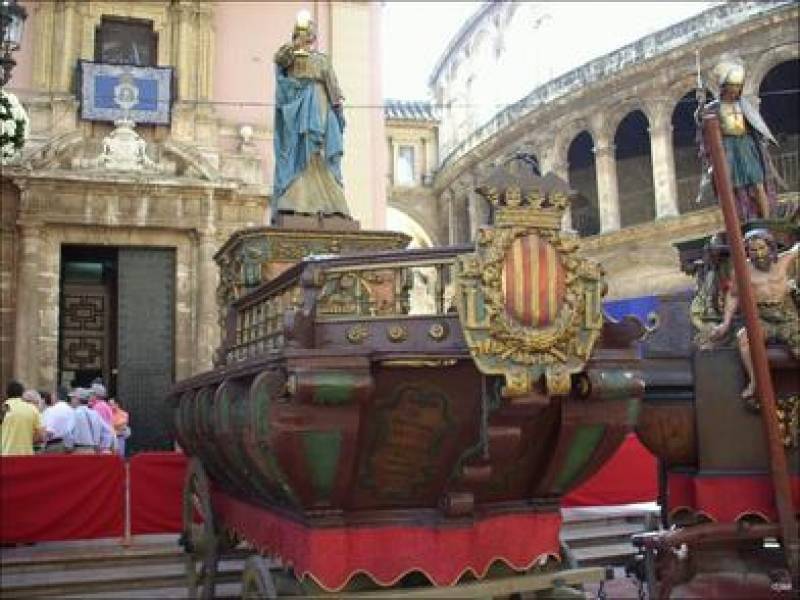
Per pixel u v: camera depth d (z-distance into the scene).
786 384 5.37
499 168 3.98
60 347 16.45
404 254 3.99
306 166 7.18
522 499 4.47
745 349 5.29
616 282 25.28
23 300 14.42
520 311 3.75
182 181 15.14
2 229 14.62
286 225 6.91
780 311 5.37
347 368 3.67
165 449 15.08
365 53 17.59
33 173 14.41
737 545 5.67
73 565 7.55
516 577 4.32
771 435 4.70
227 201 15.74
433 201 36.78
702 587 5.71
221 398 4.82
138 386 15.14
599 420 4.18
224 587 7.14
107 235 15.13
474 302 3.70
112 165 14.95
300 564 4.09
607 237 25.28
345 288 4.07
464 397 3.94
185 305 15.38
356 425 3.74
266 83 16.91
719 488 5.41
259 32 17.09
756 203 6.05
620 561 8.36
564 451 4.23
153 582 7.29
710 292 5.75
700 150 6.24
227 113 16.64
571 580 4.43
